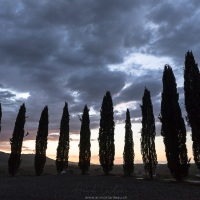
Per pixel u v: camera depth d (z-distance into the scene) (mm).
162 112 31188
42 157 44969
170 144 29328
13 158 42812
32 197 16734
